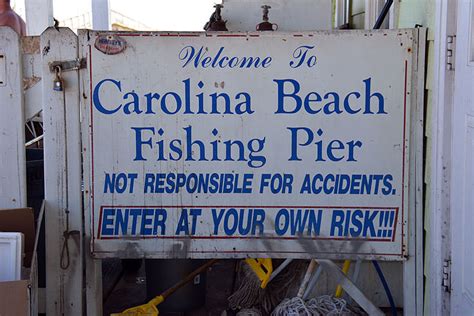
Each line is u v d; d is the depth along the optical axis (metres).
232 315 3.68
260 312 3.61
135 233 3.26
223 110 3.19
